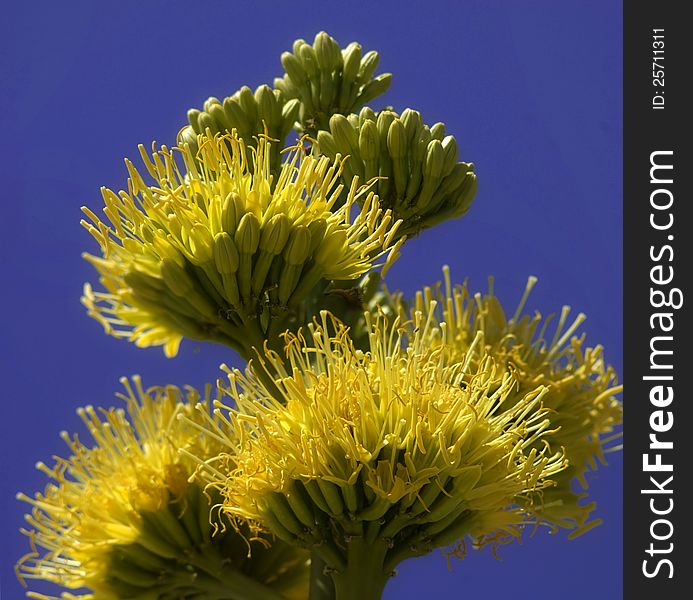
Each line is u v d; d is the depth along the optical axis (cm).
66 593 653
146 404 672
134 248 581
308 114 683
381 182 623
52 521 653
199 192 577
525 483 528
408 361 526
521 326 714
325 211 577
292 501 519
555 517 675
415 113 627
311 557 586
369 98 693
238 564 662
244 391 540
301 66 684
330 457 508
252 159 618
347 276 588
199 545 649
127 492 645
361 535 529
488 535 581
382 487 505
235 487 530
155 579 650
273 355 586
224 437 541
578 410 678
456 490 515
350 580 536
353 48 686
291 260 569
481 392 576
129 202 577
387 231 632
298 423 521
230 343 598
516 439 545
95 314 630
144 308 595
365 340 621
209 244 564
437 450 512
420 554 540
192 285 575
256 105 649
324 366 545
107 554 646
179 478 648
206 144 582
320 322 611
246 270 566
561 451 664
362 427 507
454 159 630
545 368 690
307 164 580
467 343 694
